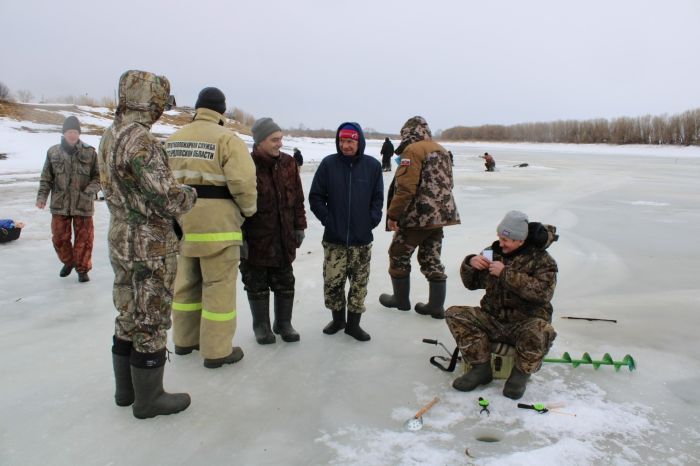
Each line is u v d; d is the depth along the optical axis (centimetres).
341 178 408
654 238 853
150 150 274
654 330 455
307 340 426
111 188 283
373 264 688
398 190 450
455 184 1767
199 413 312
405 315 490
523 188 1653
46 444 280
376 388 346
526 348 323
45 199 569
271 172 392
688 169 2878
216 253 353
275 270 416
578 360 377
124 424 300
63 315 478
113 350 309
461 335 345
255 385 348
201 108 357
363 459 270
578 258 711
